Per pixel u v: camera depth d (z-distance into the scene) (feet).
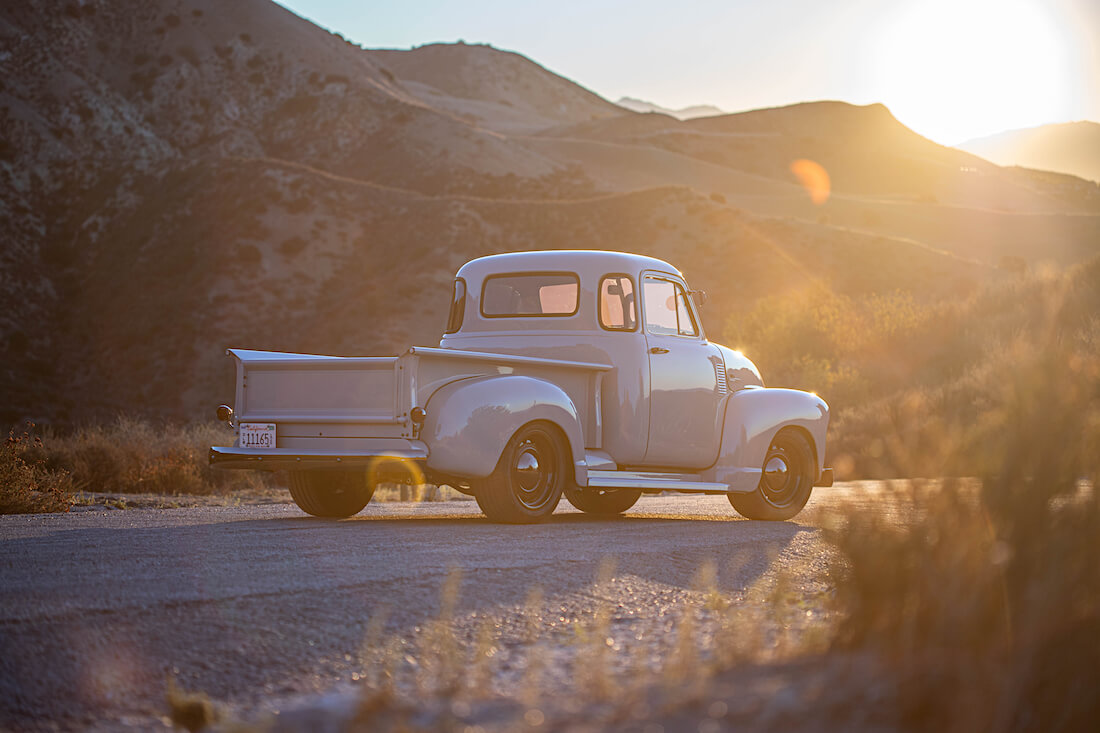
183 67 433.48
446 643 13.25
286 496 48.83
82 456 52.44
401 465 27.48
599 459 31.68
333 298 267.39
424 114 425.69
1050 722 8.88
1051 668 9.09
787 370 100.53
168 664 13.74
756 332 117.08
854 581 12.63
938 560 11.52
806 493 36.24
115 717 12.23
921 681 9.52
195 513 34.24
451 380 28.25
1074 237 450.71
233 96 431.02
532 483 29.58
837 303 113.60
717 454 34.68
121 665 13.55
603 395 32.45
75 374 248.32
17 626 14.39
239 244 275.59
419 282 265.34
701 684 10.87
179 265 272.72
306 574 18.93
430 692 12.17
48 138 357.00
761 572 21.77
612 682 11.74
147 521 29.96
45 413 225.35
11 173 331.36
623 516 35.53
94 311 269.23
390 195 311.47
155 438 60.29
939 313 104.68
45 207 318.86
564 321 33.53
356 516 33.47
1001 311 100.73
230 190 296.51
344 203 301.63
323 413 28.66
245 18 472.44
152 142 396.78
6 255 288.10
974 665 9.64
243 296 261.24
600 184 415.64
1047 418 11.25
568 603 17.99
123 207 308.60
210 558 20.75
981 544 11.08
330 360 28.19
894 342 101.81
